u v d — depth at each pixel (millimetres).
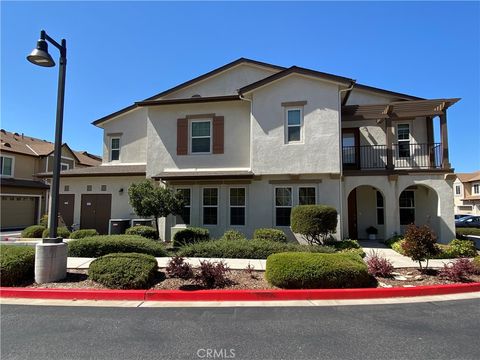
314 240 12414
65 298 6523
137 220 15008
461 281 7594
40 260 7199
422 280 7664
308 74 13242
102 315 5496
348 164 15406
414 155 15227
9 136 30406
